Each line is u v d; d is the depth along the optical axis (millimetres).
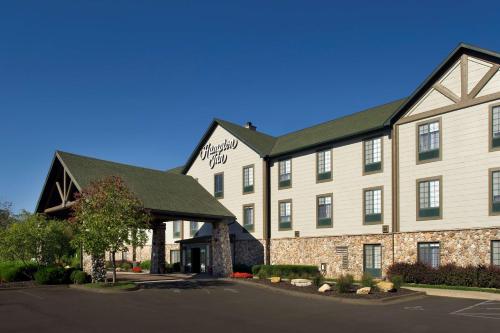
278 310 17406
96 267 25438
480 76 25547
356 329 13812
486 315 16188
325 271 31906
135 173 33312
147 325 14297
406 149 28297
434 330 13609
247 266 35969
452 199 25969
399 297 20125
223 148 39750
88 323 14555
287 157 35625
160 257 35312
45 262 27031
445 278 25062
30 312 16484
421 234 27047
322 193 32844
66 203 28156
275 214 35812
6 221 43719
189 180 38938
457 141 26094
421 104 27969
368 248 29766
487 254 24281
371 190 29969
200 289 24000
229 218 34312
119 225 23219
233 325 14398
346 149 31750
